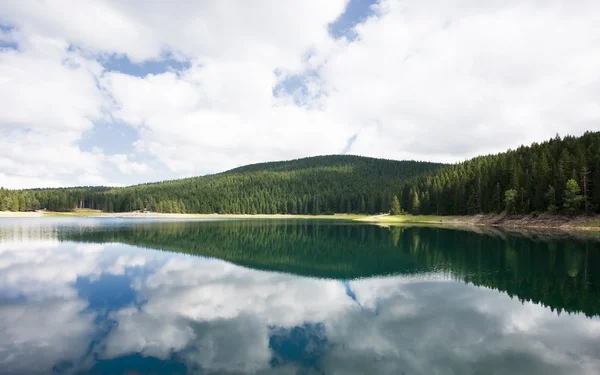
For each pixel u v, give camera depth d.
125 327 18.33
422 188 127.31
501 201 90.12
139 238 60.00
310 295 24.39
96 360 14.58
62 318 19.67
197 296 24.16
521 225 79.06
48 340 16.61
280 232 76.19
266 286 26.89
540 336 17.05
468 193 103.12
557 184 75.19
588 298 23.31
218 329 18.08
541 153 92.12
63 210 169.50
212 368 13.91
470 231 71.56
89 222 111.00
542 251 42.28
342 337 17.00
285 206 185.75
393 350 15.52
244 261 37.97
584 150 81.12
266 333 17.52
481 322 18.92
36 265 35.03
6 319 19.45
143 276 30.30
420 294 24.50
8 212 152.00
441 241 54.78
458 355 15.05
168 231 75.94
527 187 82.56
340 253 43.84
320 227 92.44
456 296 23.97
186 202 180.50
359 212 170.12
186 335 17.28
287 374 13.40
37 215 158.50
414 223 105.56
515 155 101.25
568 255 39.44
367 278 29.53
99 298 23.66
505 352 15.26
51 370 13.70
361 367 13.95
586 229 66.12
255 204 186.75
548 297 23.55
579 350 15.52
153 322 19.06
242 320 19.36
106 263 36.34
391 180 195.12
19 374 13.37
